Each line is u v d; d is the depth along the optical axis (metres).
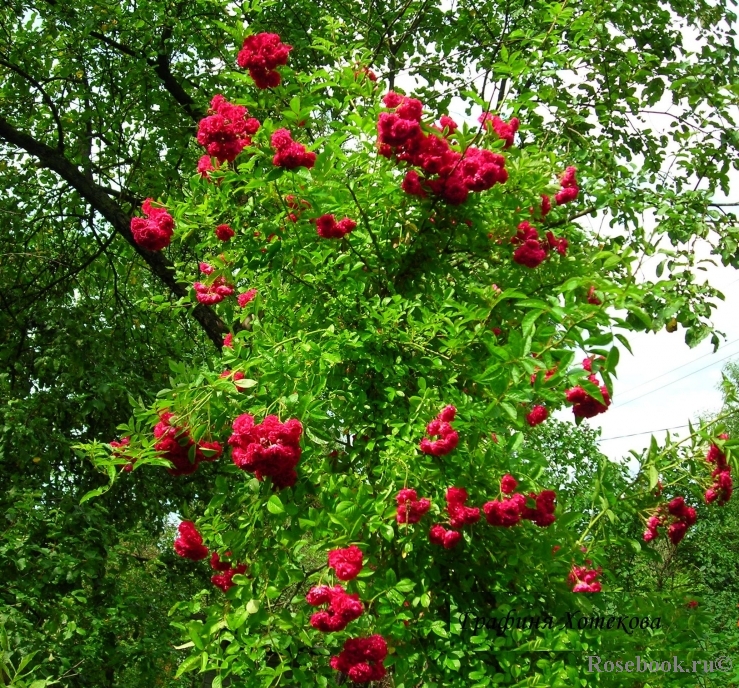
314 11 6.88
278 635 2.85
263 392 2.90
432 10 7.27
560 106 4.50
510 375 2.40
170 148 8.12
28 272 9.05
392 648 2.89
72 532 6.61
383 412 3.24
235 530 3.07
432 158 3.03
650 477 3.34
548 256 3.40
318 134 4.17
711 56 5.44
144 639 6.99
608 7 4.72
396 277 3.46
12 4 7.75
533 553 3.04
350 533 2.71
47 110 8.55
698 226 4.47
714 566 10.64
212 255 4.15
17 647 5.64
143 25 6.79
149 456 2.83
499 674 2.78
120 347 8.46
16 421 6.76
